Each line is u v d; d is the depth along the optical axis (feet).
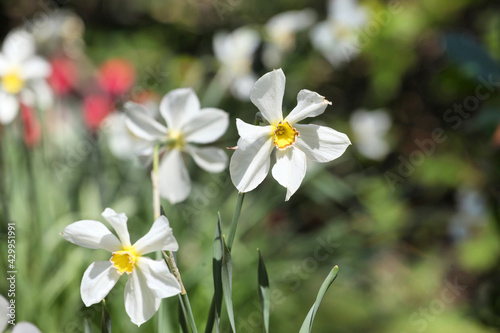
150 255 3.01
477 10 6.24
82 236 2.01
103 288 2.01
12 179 3.37
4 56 3.41
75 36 4.45
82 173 4.13
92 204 3.87
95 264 2.01
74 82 4.94
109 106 4.76
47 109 4.15
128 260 2.00
